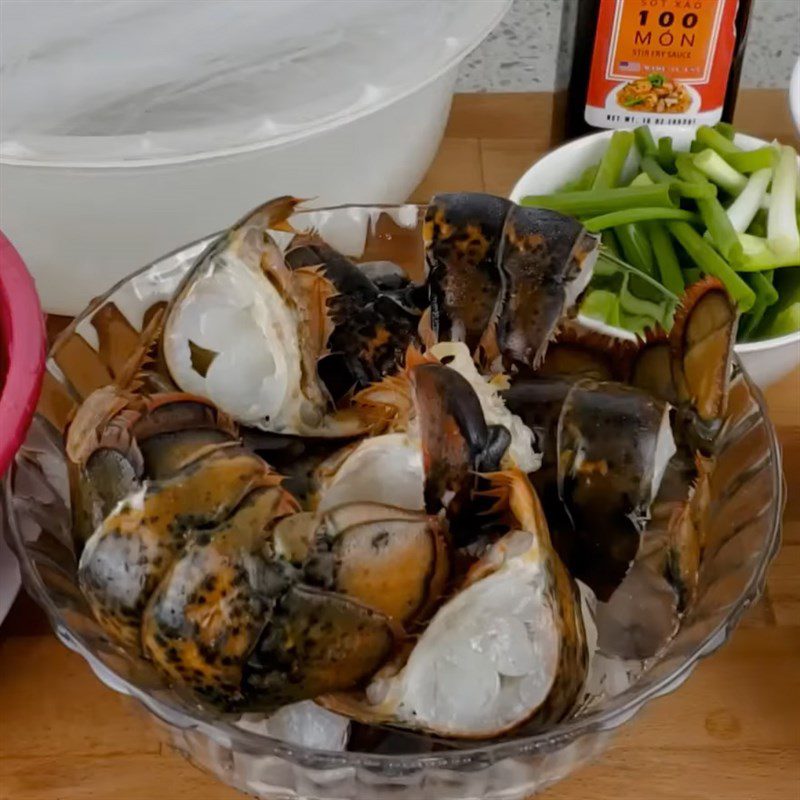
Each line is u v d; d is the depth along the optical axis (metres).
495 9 0.58
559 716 0.43
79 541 0.46
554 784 0.48
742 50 0.65
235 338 0.47
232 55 0.55
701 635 0.45
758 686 0.51
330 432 0.47
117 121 0.56
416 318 0.49
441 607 0.43
